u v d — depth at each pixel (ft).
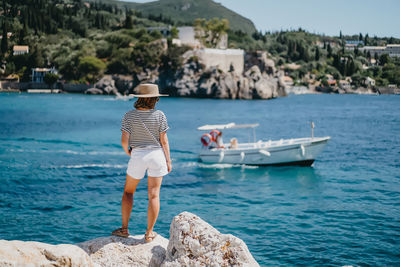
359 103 378.94
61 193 53.11
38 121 157.17
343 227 40.27
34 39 597.93
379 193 54.80
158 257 15.79
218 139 79.82
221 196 53.72
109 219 42.01
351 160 82.43
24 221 40.98
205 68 439.22
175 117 196.85
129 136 15.87
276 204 49.62
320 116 216.33
